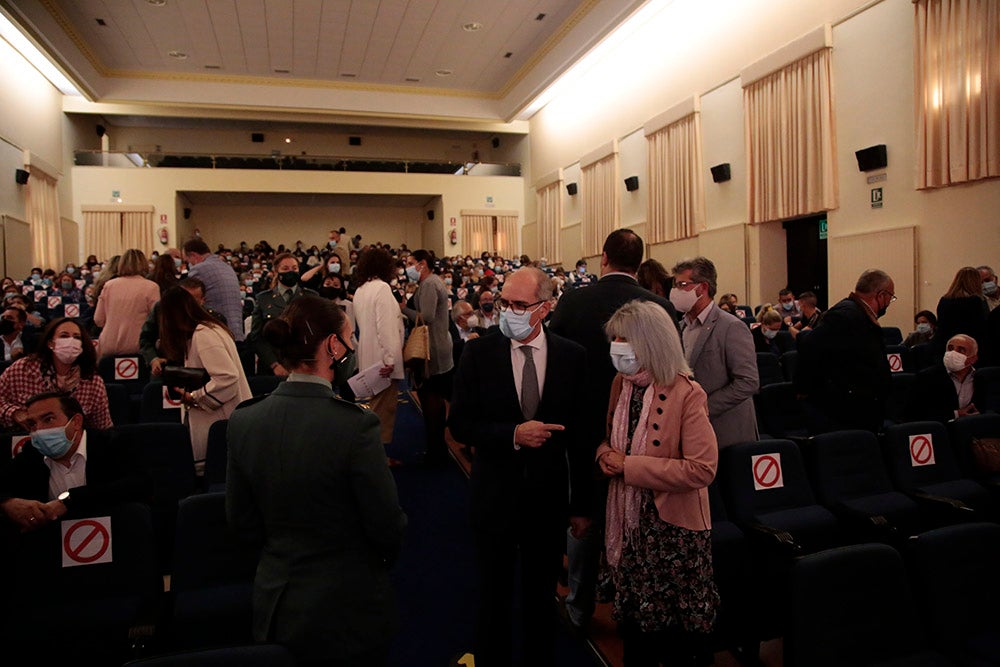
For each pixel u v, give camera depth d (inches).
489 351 87.0
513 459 83.9
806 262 417.4
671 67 513.7
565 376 85.7
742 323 109.3
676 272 110.9
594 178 645.3
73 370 117.4
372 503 61.6
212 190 728.3
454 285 538.3
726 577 101.9
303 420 62.2
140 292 176.9
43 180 605.3
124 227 704.4
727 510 112.3
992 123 283.1
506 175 821.9
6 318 212.4
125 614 84.0
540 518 84.8
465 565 129.8
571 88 691.4
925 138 312.2
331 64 641.6
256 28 547.8
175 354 120.5
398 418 256.2
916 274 322.3
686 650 77.0
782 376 215.6
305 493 61.0
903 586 78.5
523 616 86.1
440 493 169.3
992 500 125.0
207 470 119.3
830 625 74.5
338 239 529.0
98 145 769.6
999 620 81.1
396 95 719.7
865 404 125.7
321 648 59.8
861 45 346.9
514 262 697.0
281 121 748.0
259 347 175.0
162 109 688.4
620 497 79.2
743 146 436.8
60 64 539.8
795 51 381.4
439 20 542.3
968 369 158.4
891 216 335.0
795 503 115.3
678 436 76.1
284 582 60.9
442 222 804.6
